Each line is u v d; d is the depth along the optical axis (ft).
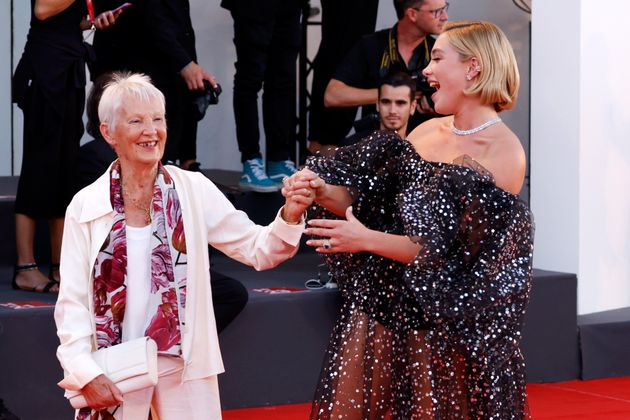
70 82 19.99
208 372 12.23
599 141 22.94
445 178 12.57
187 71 22.54
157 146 12.10
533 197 23.49
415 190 12.69
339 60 26.73
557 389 21.48
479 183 12.50
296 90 32.17
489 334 12.71
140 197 12.22
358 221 12.60
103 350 11.81
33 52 19.79
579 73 22.56
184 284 12.09
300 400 19.79
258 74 25.63
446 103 13.03
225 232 12.60
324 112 26.96
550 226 23.22
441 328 12.75
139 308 12.05
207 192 12.47
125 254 11.98
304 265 24.00
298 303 19.70
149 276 12.07
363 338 13.21
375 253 12.78
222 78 32.14
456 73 12.91
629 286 23.73
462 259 12.71
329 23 26.76
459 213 12.59
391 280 13.06
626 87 23.22
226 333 19.17
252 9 25.23
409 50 23.56
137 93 12.01
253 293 19.88
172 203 12.17
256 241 12.48
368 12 26.68
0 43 30.63
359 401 13.20
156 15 22.20
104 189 12.10
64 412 17.89
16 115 30.99
